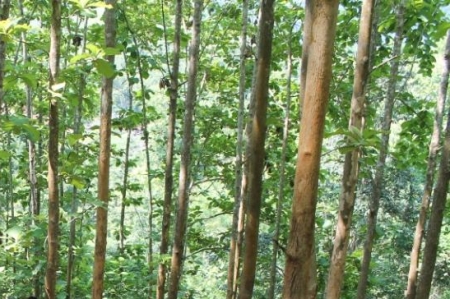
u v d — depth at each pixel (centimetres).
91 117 1121
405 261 1351
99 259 580
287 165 941
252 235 427
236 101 1092
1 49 350
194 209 1060
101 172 558
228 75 1019
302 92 263
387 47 664
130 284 898
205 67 992
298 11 777
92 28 802
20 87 929
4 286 698
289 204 964
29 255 710
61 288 742
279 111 909
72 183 480
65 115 902
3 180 958
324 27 182
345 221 357
